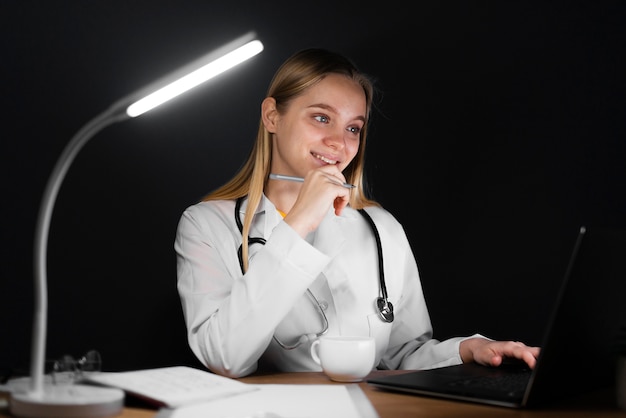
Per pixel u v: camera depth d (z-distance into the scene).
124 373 1.02
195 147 1.97
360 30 2.07
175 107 1.96
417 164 2.07
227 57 0.88
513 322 2.04
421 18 2.08
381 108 2.07
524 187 2.05
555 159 2.05
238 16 2.00
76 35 1.89
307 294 1.47
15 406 0.85
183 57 1.96
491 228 2.06
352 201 1.70
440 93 2.08
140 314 1.92
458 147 2.07
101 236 1.90
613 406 0.97
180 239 1.54
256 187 1.56
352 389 1.04
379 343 1.52
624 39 2.05
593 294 0.92
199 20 1.97
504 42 2.07
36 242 0.87
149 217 1.93
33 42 1.86
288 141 1.58
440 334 2.06
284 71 1.62
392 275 1.61
